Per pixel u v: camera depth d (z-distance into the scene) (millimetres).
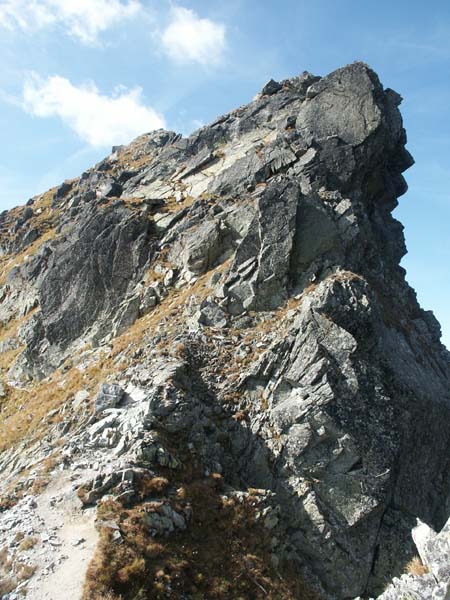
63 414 29594
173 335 31969
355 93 45125
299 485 25156
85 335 40125
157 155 67688
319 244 34062
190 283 38219
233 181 45188
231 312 32688
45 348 41312
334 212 37281
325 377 26688
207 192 46562
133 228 42750
